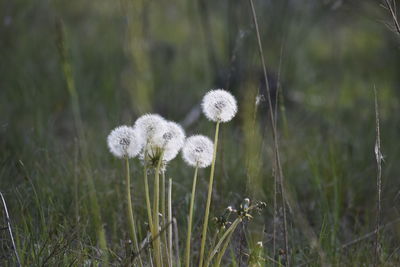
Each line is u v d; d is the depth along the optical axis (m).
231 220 5.50
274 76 8.95
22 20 9.91
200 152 3.85
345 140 7.71
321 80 10.56
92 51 10.09
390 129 7.85
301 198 6.61
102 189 5.88
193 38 11.95
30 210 5.33
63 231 4.94
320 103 9.65
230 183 6.19
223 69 8.95
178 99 9.76
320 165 6.86
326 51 11.99
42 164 6.31
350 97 9.90
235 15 8.58
